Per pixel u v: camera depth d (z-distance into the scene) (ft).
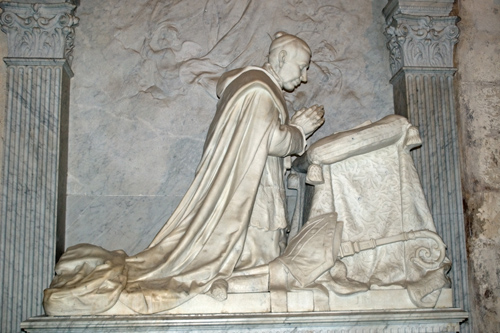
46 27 13.39
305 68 12.62
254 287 10.41
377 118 14.94
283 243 11.84
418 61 14.39
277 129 11.41
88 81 14.28
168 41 14.69
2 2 13.26
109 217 13.78
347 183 11.69
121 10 14.69
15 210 12.62
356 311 10.34
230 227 10.77
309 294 10.34
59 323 9.66
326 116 14.78
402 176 11.58
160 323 9.82
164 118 14.34
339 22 15.17
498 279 14.03
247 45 14.85
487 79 14.98
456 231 13.71
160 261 10.90
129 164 14.06
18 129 12.93
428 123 14.11
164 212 13.96
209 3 14.97
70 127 14.03
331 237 10.85
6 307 12.26
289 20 15.07
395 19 14.64
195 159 14.26
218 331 10.03
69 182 13.80
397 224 11.46
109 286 9.95
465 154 14.52
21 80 13.14
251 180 11.06
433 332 10.53
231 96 11.68
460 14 15.19
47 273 12.48
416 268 11.05
